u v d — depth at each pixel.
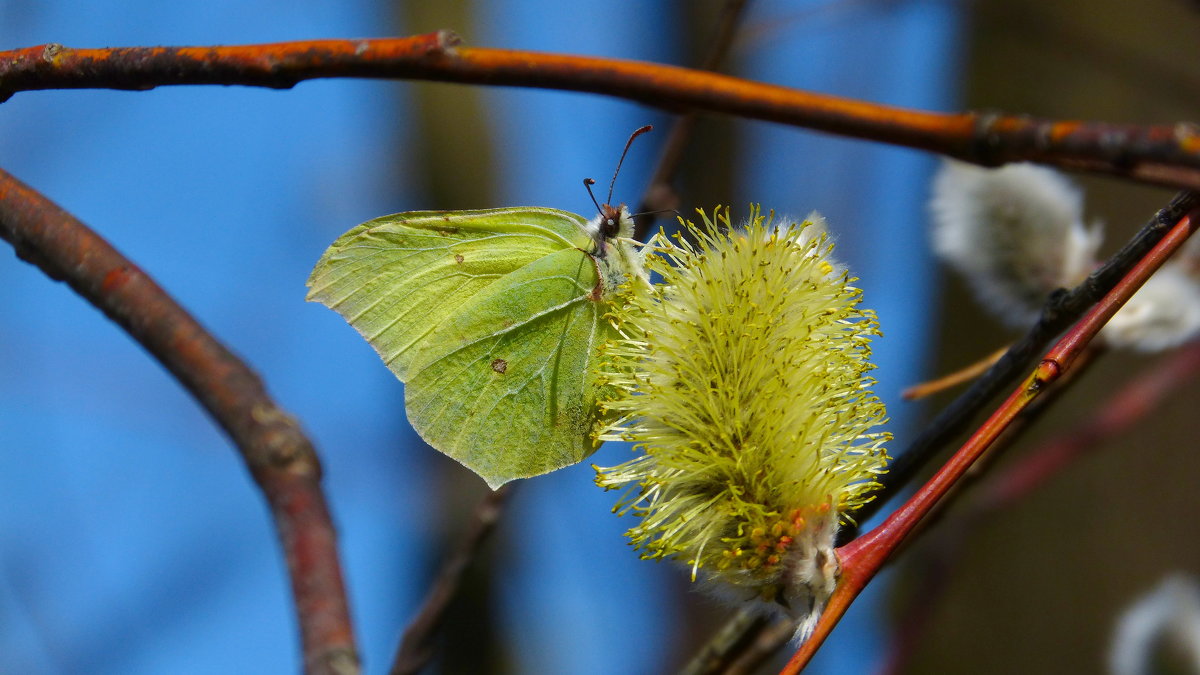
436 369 0.72
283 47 0.66
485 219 0.71
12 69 0.67
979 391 0.68
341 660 0.48
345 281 0.71
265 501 0.53
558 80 0.61
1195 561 0.74
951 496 0.69
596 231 0.71
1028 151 0.53
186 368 0.57
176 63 0.66
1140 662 0.72
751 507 0.67
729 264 0.68
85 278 0.62
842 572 0.66
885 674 0.72
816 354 0.68
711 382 0.68
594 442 0.71
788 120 0.57
